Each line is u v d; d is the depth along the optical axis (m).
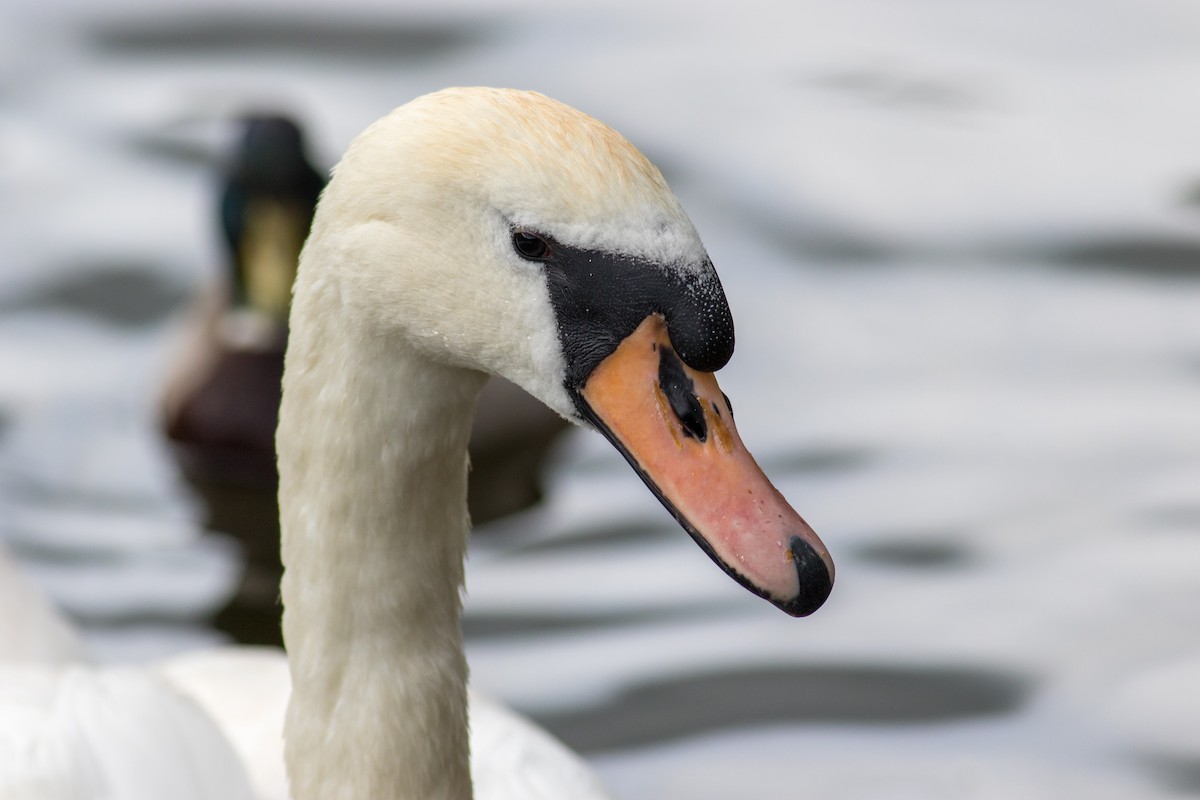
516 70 15.80
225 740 7.23
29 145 14.79
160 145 14.88
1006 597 10.59
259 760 7.80
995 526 11.15
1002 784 9.13
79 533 11.47
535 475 12.26
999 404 12.27
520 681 9.93
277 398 12.77
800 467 11.70
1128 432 11.96
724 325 5.18
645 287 5.17
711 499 5.26
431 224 5.29
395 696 5.98
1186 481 11.48
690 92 15.58
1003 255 13.85
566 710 9.70
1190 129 15.20
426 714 6.01
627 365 5.27
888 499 11.41
